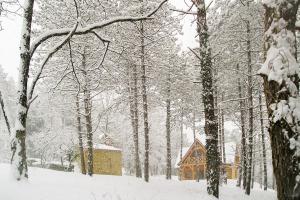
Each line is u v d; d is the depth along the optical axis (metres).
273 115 6.77
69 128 39.12
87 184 13.94
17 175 10.18
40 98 29.69
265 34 7.30
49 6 19.22
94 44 20.25
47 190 10.12
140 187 16.06
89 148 23.33
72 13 18.80
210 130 15.11
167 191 16.02
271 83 6.89
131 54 22.94
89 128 23.77
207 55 15.33
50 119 49.28
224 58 21.58
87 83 21.83
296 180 6.44
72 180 14.83
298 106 6.69
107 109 28.23
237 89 28.14
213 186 14.77
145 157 23.81
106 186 14.09
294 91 6.78
